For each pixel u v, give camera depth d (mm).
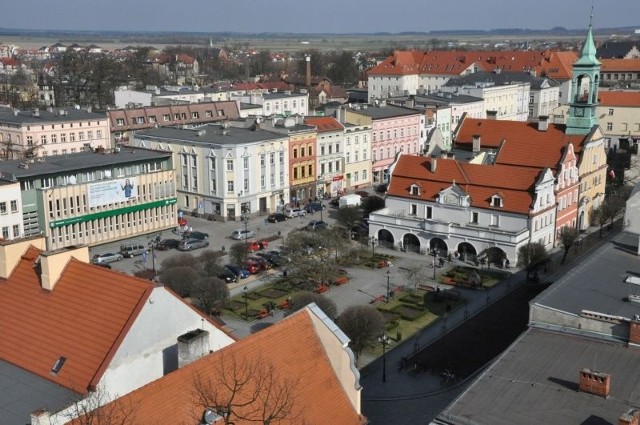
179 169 134375
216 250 111250
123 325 39125
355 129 154000
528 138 117312
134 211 117000
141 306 39062
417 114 171250
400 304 88500
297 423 37406
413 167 113062
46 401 37156
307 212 135625
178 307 41188
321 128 146875
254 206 133000
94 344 39250
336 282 96125
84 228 110312
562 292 50406
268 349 39344
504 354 43375
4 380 39312
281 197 138875
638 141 184250
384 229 113375
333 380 40969
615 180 148125
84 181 109875
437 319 84062
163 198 121125
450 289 94812
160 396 34594
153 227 120500
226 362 37312
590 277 53656
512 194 104562
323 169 148125
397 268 103438
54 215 105688
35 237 47812
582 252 111750
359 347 69250
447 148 151250
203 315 42969
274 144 134625
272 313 84938
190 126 152875
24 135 146500
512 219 104000
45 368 39688
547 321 47250
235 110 180375
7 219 100188
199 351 39562
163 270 89938
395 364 71625
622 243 62031
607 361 42000
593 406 36906
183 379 35625
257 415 36438
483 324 82188
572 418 35781
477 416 36156
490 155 119125
